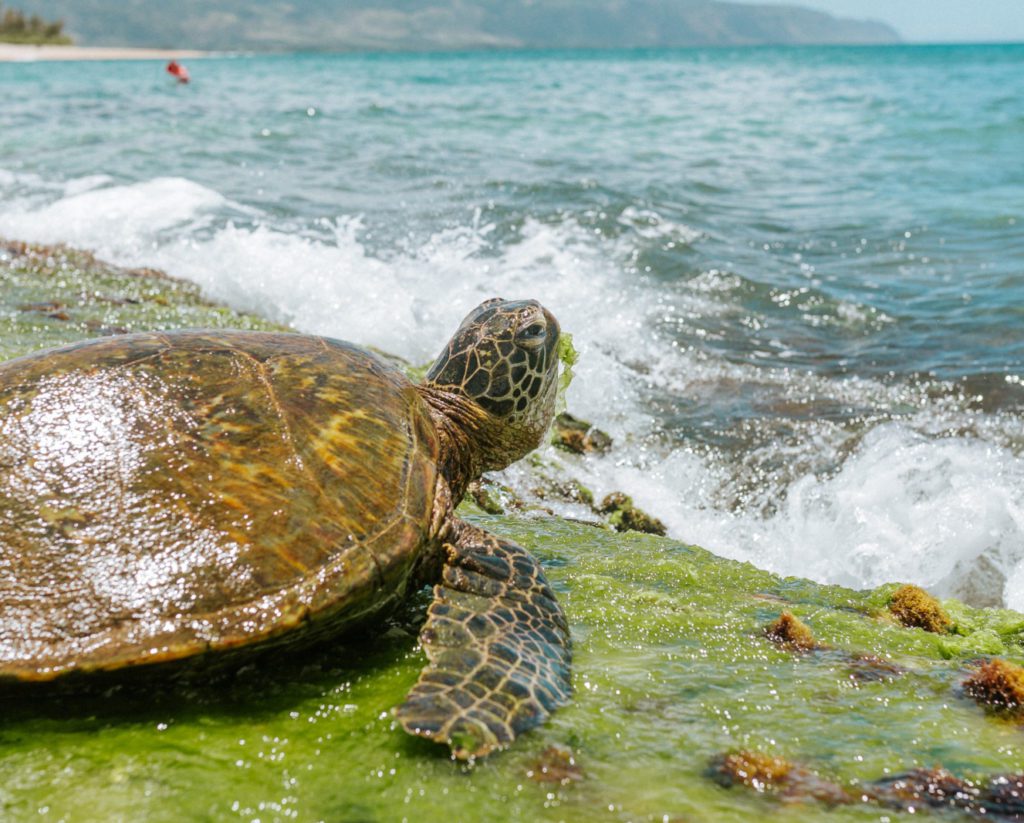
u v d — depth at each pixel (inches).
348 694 133.3
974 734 129.3
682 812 108.7
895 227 561.6
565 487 272.1
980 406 313.0
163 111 1130.7
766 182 709.9
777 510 267.3
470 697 123.6
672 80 1993.1
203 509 127.3
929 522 252.1
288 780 113.2
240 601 122.3
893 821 109.0
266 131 926.4
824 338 386.3
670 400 329.1
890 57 4414.4
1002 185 696.4
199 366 145.6
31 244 473.7
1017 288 432.8
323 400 148.3
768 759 120.0
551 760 117.5
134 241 487.5
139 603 119.1
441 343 376.8
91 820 104.4
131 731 122.0
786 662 152.5
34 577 119.1
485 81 1897.1
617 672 143.2
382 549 134.7
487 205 576.7
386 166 712.4
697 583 191.3
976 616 184.9
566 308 402.3
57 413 133.0
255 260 442.9
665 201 615.5
